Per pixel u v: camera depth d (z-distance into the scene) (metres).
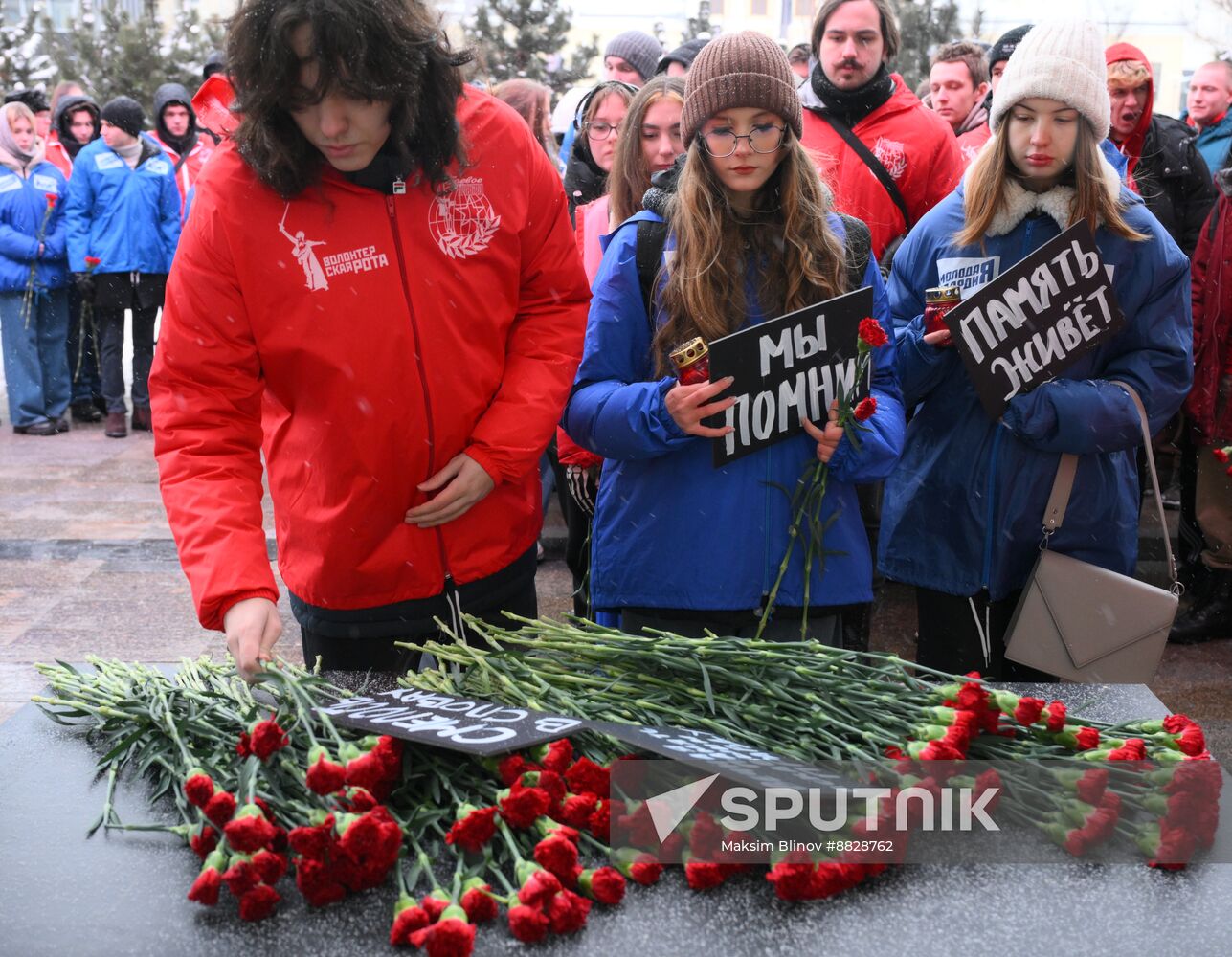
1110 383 2.71
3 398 9.01
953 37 11.29
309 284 1.94
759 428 2.24
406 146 1.86
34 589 4.89
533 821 1.40
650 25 19.38
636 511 2.41
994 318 2.56
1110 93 4.17
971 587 2.84
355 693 1.83
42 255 7.61
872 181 3.91
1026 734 1.61
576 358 2.20
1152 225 2.73
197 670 1.84
